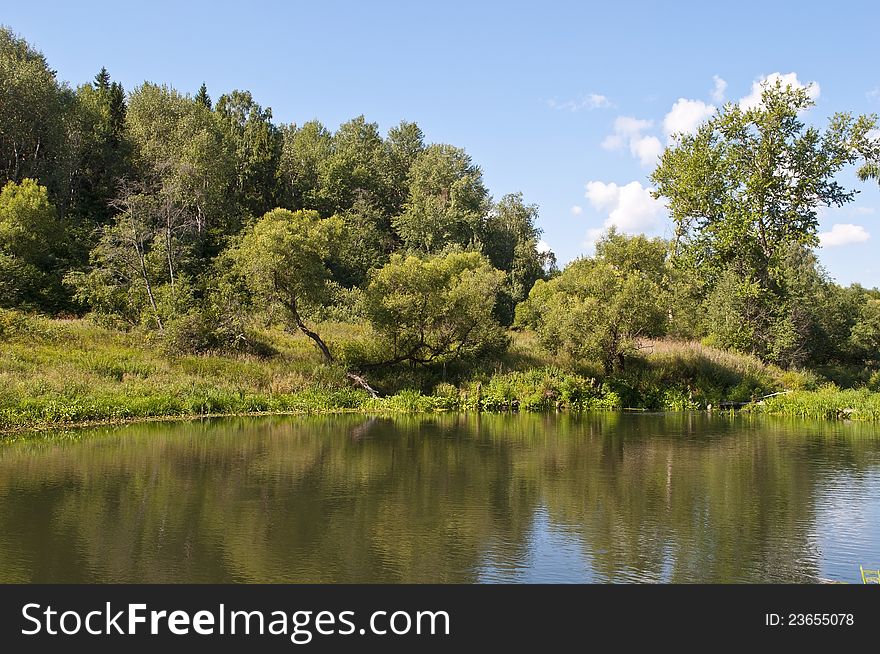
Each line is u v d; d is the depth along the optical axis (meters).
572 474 15.19
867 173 33.84
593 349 31.06
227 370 28.52
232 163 63.41
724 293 42.31
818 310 48.94
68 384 23.36
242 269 31.48
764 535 10.56
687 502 12.70
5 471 14.80
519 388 30.77
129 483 13.79
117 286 34.81
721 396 31.86
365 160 92.44
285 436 20.48
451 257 51.19
